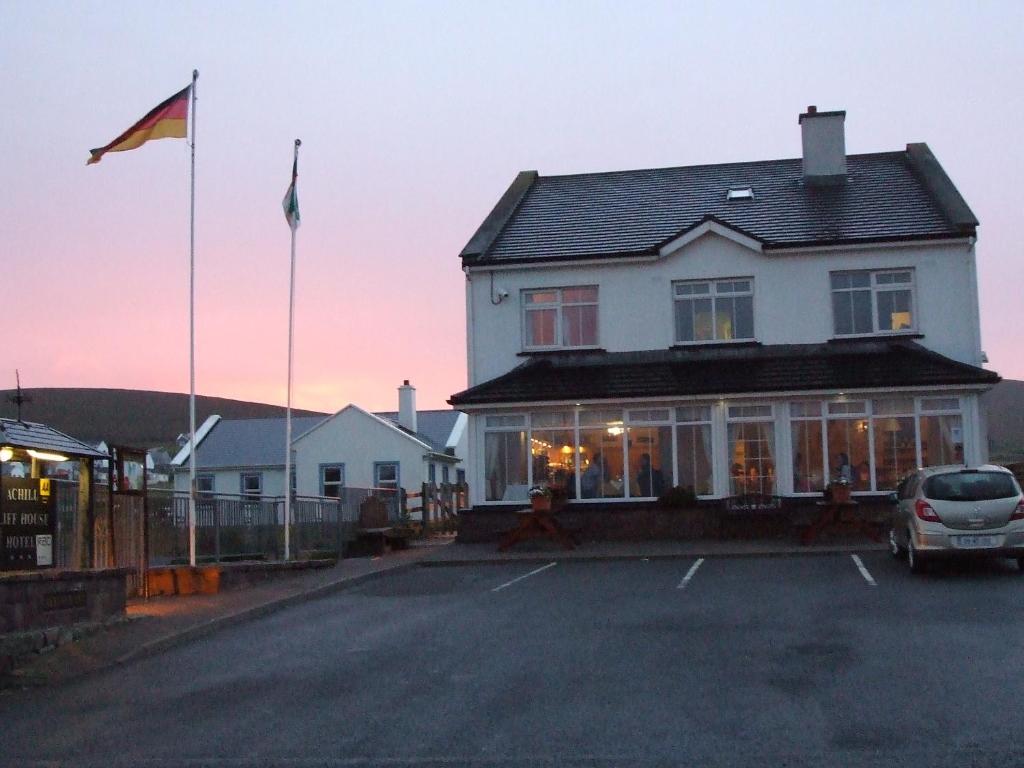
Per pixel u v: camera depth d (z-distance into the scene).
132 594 17.28
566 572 21.34
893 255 27.94
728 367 27.92
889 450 26.91
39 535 13.41
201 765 8.05
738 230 28.33
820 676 10.44
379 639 13.58
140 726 9.38
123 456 16.55
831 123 31.34
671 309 28.70
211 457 47.06
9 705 10.52
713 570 20.52
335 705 9.88
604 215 31.22
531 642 12.93
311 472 45.62
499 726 8.91
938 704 9.20
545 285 29.22
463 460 51.62
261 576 19.70
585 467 27.98
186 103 19.89
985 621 13.35
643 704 9.52
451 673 11.19
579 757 7.92
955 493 18.17
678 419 27.78
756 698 9.59
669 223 30.33
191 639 14.08
